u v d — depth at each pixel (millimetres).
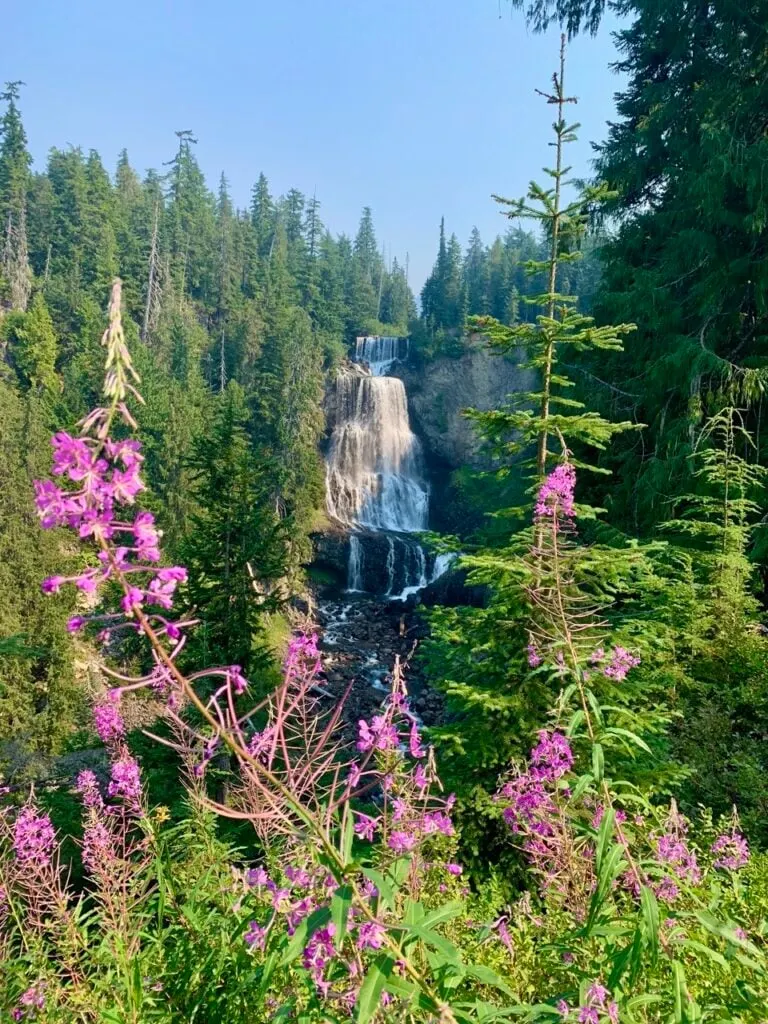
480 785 5918
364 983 1601
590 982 2133
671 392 10867
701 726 6512
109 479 1478
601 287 13086
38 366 44344
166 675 1664
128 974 2748
